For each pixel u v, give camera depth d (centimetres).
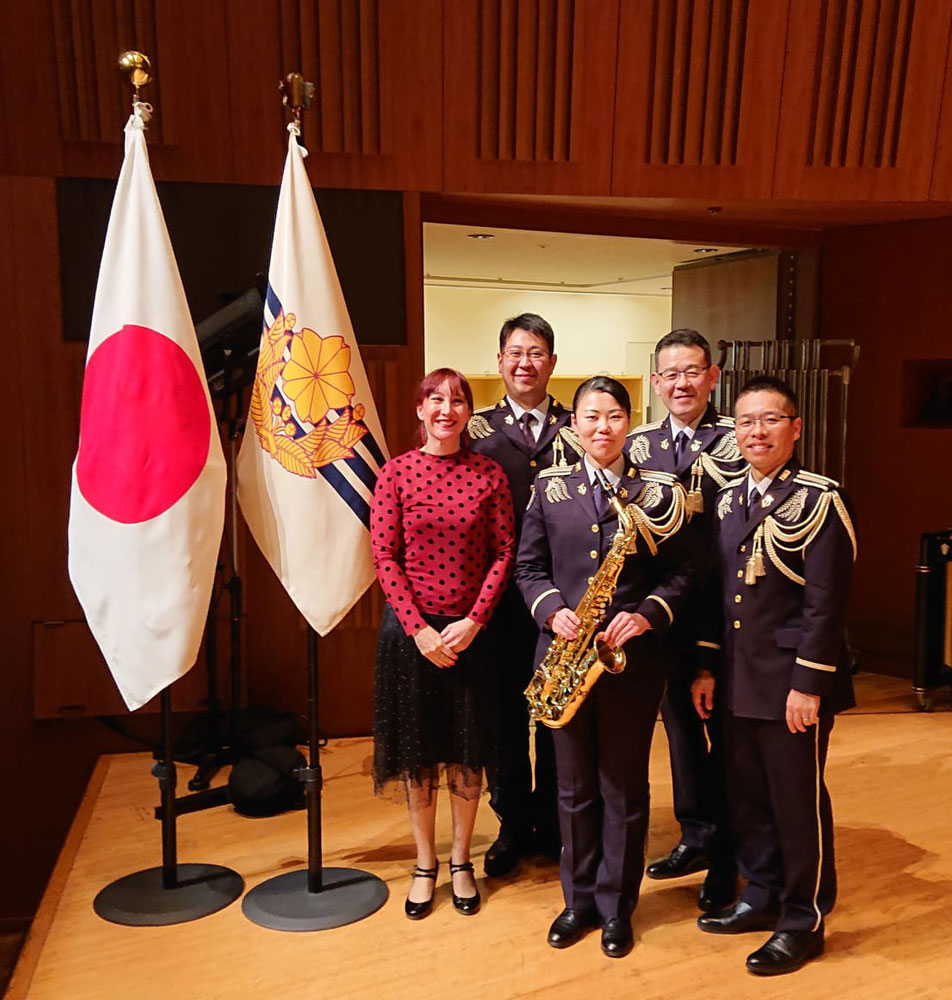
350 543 270
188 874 292
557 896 281
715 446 288
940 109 423
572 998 233
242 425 384
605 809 253
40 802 397
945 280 475
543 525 263
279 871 297
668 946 254
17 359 378
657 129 409
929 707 441
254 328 330
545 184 407
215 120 379
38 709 389
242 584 400
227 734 387
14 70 362
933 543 435
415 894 271
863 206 444
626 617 240
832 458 514
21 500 383
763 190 423
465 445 282
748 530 245
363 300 400
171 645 258
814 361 472
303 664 412
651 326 752
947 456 482
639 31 397
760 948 245
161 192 380
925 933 261
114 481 255
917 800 345
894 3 408
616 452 247
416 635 256
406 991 236
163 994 236
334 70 382
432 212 426
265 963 248
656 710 250
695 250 525
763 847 259
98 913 272
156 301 255
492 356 711
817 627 235
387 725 267
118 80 369
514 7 388
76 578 261
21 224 372
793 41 406
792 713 237
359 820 334
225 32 373
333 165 390
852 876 291
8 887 398
